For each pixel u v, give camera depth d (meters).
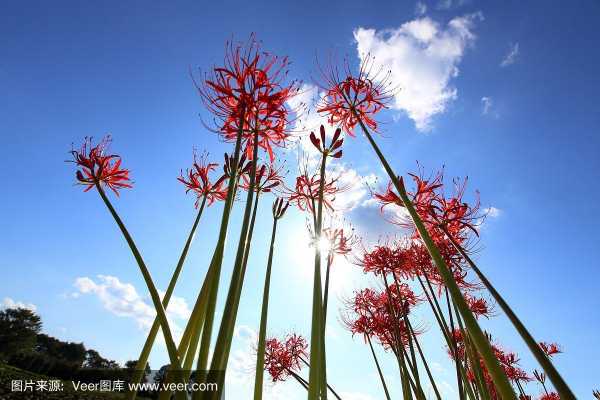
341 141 5.01
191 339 3.51
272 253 5.38
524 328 3.34
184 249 4.54
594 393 11.44
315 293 4.11
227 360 4.12
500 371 2.78
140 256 3.47
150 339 3.84
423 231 3.69
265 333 4.87
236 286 3.14
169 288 4.19
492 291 3.74
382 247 8.27
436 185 5.62
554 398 12.58
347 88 5.66
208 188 5.21
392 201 5.61
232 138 4.58
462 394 6.41
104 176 4.53
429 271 7.33
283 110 4.37
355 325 9.11
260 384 4.57
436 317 6.71
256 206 5.22
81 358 70.38
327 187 6.20
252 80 4.15
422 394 7.10
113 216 3.84
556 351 13.71
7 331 59.44
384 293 9.16
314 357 3.76
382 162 4.40
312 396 3.57
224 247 3.33
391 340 8.94
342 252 6.48
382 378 8.34
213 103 4.28
